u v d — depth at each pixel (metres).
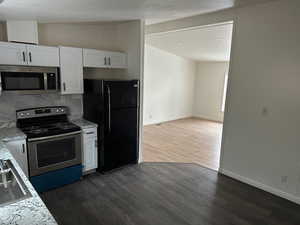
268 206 2.87
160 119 7.76
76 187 3.25
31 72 2.97
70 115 3.80
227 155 3.63
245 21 3.13
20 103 3.26
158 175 3.68
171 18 3.77
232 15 3.24
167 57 7.41
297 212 2.76
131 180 3.49
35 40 3.08
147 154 4.65
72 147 3.27
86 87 3.73
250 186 3.36
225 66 7.69
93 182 3.40
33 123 3.35
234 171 3.57
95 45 3.98
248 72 3.21
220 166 3.77
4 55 2.74
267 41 2.96
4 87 2.78
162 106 7.71
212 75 8.12
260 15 2.98
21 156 2.83
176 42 5.63
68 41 3.68
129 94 3.74
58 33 3.56
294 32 2.72
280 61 2.88
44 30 3.41
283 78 2.88
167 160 4.34
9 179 1.67
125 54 4.01
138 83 3.86
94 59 3.59
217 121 8.09
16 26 2.92
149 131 6.52
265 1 2.81
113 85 3.48
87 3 2.25
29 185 1.54
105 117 3.48
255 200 3.00
